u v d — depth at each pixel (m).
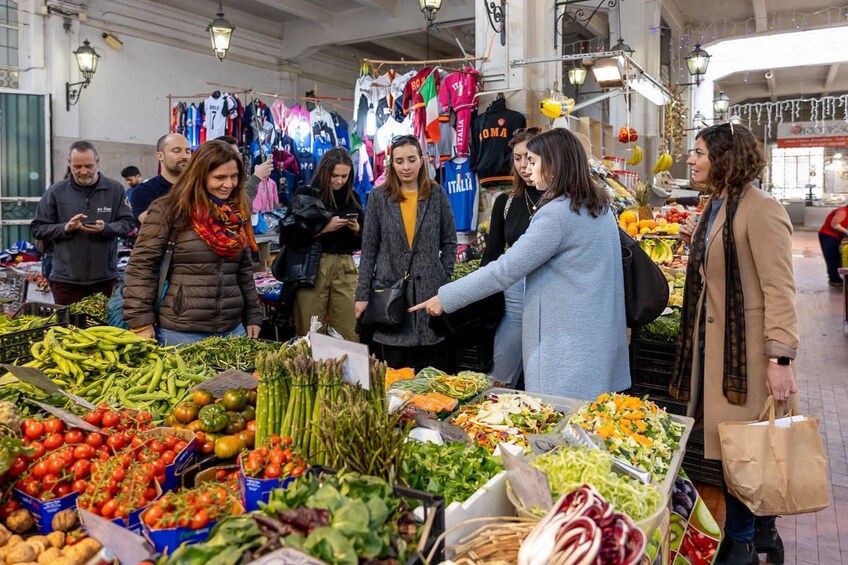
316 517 1.31
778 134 27.78
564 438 2.13
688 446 3.84
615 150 11.59
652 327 3.82
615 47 6.62
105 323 4.27
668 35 15.51
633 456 2.18
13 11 8.88
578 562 1.31
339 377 1.86
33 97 8.86
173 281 3.27
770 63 17.70
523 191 3.54
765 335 2.57
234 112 8.27
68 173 5.43
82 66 8.74
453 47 15.12
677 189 11.95
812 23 15.90
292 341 3.29
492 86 6.67
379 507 1.38
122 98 9.88
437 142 6.55
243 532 1.32
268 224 8.24
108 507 1.67
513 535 1.59
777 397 2.55
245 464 1.77
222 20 8.33
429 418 2.33
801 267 14.34
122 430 2.09
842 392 5.77
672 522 2.44
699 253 2.81
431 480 1.84
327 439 1.70
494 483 1.80
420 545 1.41
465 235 6.70
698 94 18.27
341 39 12.10
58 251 5.17
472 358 4.51
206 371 2.86
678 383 2.90
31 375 2.28
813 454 2.48
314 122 8.67
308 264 4.50
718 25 16.19
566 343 2.66
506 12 6.55
